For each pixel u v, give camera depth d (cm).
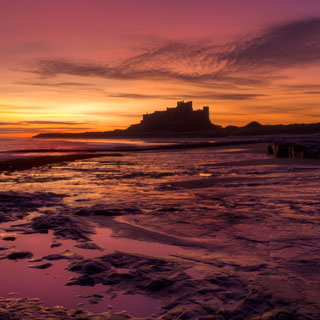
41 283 293
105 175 1346
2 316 225
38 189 930
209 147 4800
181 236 450
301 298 250
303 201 704
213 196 789
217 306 244
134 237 448
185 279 296
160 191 888
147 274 309
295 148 2328
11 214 594
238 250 385
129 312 238
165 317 229
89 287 283
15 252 378
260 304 241
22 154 3453
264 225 503
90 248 399
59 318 224
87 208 636
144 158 2536
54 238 443
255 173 1324
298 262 340
